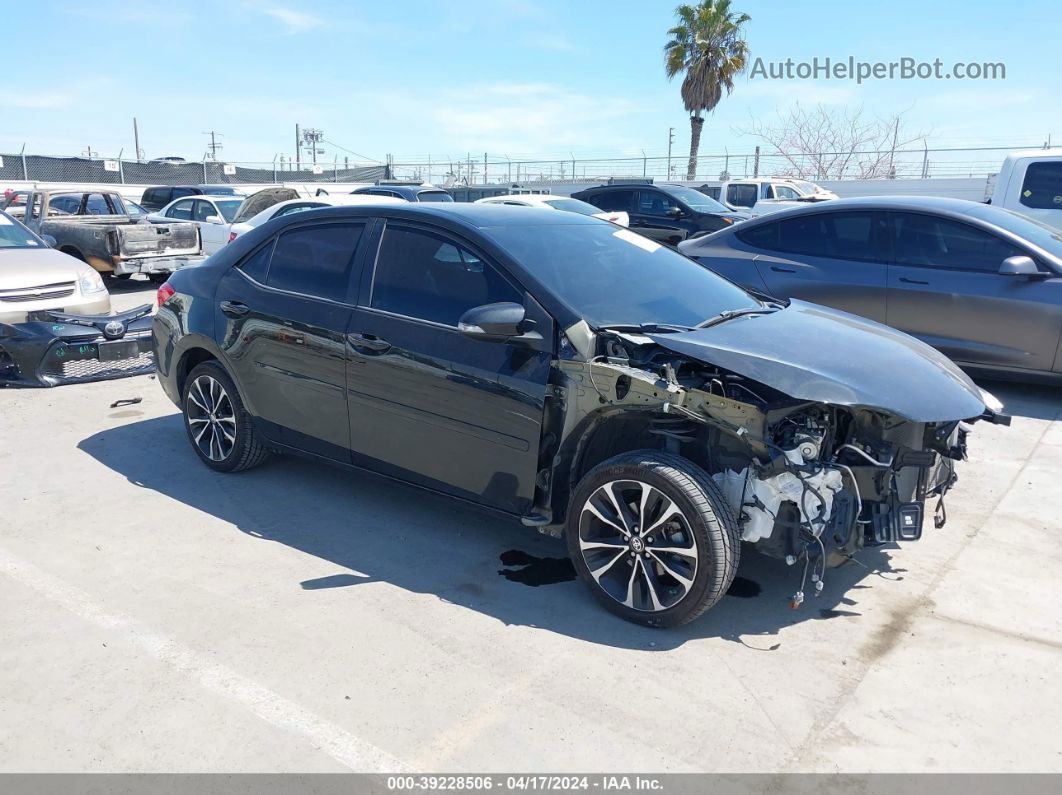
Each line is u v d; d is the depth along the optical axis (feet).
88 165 92.68
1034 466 18.16
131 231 43.27
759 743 9.36
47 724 9.61
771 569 13.53
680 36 113.70
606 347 11.86
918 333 23.48
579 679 10.51
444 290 13.41
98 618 11.87
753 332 12.66
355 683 10.39
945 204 23.85
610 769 8.93
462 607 12.26
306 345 14.79
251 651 11.05
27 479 17.24
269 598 12.46
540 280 12.58
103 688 10.27
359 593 12.64
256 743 9.31
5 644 11.21
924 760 9.11
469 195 78.64
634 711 9.89
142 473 17.60
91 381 25.23
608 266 13.93
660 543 11.43
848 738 9.45
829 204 25.23
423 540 14.52
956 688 10.39
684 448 12.01
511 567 13.57
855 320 14.58
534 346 12.07
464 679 10.50
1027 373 22.47
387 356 13.57
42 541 14.35
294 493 16.53
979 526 15.15
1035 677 10.62
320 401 14.82
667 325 12.64
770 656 11.05
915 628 11.77
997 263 22.50
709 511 10.82
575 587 12.92
